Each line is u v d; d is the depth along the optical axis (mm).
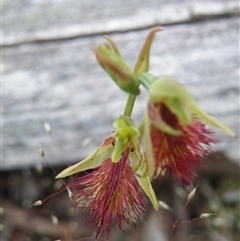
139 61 118
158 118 107
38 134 223
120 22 220
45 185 235
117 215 130
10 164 229
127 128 123
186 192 229
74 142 223
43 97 222
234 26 219
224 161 226
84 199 132
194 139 118
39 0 222
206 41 219
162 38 220
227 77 220
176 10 219
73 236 223
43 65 222
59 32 221
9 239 227
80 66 221
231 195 231
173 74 219
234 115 220
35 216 231
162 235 223
